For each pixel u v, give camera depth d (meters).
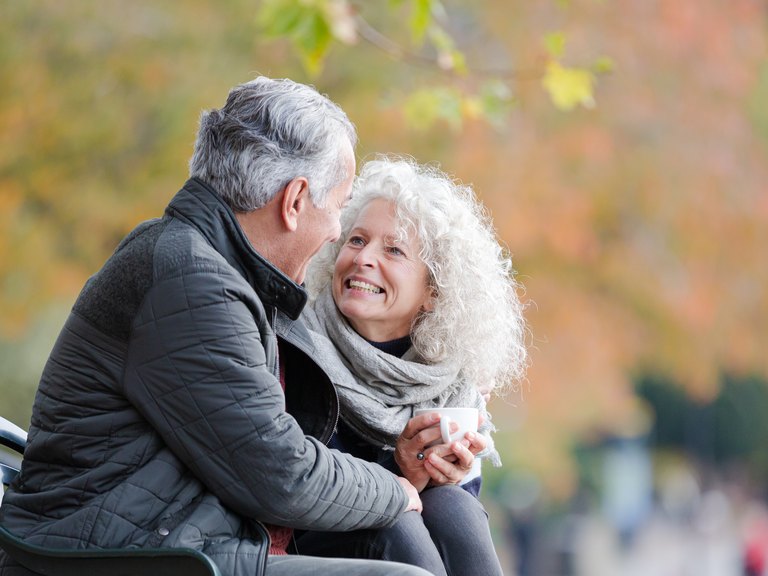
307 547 4.38
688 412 45.59
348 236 4.84
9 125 13.40
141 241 3.84
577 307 15.41
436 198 4.79
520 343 5.11
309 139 4.00
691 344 17.25
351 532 4.30
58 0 13.69
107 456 3.72
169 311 3.71
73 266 13.44
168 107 13.57
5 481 4.11
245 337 3.74
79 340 3.78
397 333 4.82
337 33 8.31
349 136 4.14
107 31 13.75
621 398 17.47
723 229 16.84
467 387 4.88
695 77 16.69
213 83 13.69
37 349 14.76
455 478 4.51
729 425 46.56
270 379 3.76
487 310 4.82
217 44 13.98
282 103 4.00
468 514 4.46
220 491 3.70
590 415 17.75
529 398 15.70
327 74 14.18
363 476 3.91
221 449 3.68
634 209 16.06
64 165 13.45
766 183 17.09
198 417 3.68
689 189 16.38
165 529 3.63
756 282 17.20
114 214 13.30
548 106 15.16
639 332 16.64
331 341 4.73
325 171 4.04
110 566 3.54
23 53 13.58
